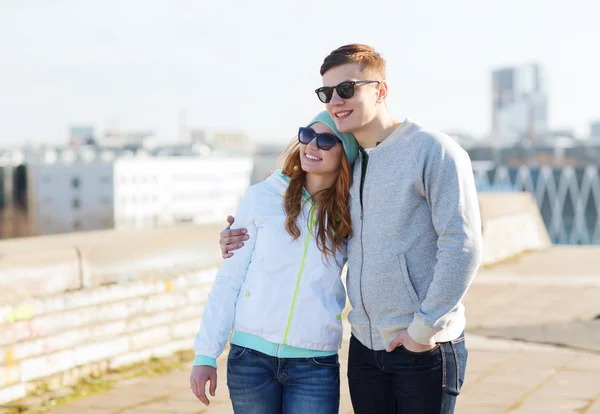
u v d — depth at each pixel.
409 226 2.64
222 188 169.88
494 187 159.62
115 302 5.79
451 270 2.50
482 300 8.94
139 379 5.60
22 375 5.10
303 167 2.80
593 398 5.03
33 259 5.20
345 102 2.67
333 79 2.69
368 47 2.72
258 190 2.90
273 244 2.82
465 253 2.51
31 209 147.50
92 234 6.38
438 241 2.56
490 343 6.69
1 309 4.97
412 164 2.59
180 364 6.06
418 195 2.62
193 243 6.50
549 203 156.50
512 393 5.16
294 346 2.80
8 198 146.88
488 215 12.32
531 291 9.50
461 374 2.71
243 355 2.86
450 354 2.66
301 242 2.81
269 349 2.82
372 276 2.68
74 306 5.47
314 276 2.81
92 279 5.62
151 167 151.75
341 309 2.88
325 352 2.85
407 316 2.65
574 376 5.57
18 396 5.06
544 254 13.05
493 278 10.54
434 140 2.58
